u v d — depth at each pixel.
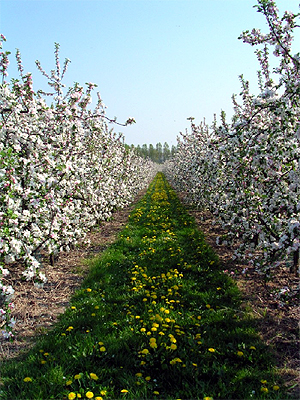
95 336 3.40
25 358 3.12
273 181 4.77
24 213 4.29
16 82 4.55
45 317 3.97
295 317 3.85
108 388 2.68
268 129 4.43
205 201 9.67
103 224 9.95
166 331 3.50
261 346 3.28
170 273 5.27
